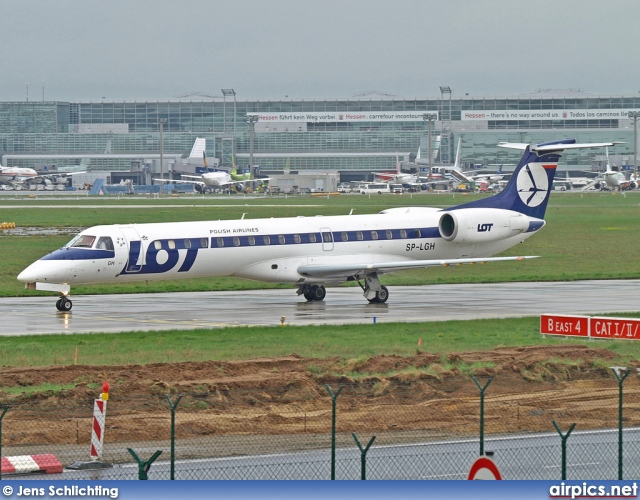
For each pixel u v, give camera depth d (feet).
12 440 254.68
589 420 283.38
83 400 291.79
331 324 469.57
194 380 319.88
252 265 564.30
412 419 281.54
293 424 274.57
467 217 613.52
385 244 599.98
